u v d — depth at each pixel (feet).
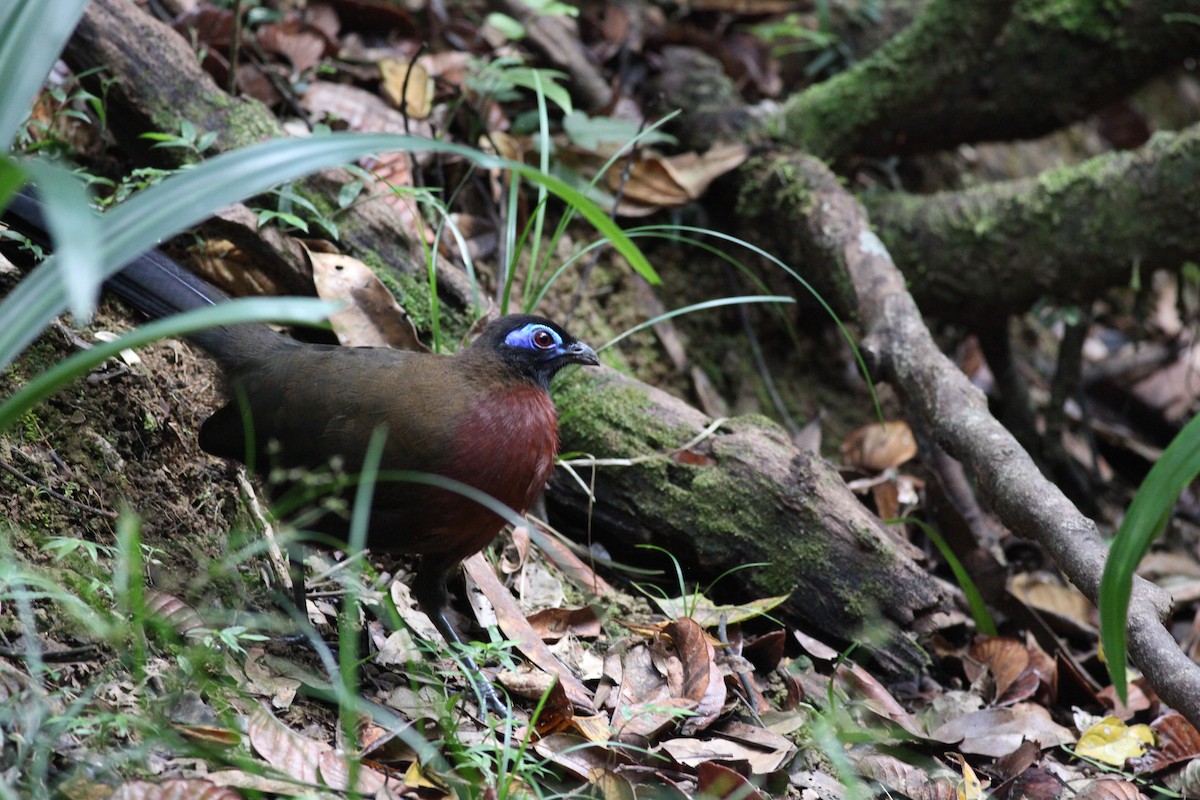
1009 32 31.81
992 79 32.17
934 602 22.49
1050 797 19.27
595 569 23.44
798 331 32.86
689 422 23.80
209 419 19.19
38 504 17.52
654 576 23.72
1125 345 40.47
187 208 11.96
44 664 15.30
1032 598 27.58
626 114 31.78
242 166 12.36
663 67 33.19
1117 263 29.99
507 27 29.17
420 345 23.26
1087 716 22.56
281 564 19.77
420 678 18.06
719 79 32.89
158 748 14.69
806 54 36.78
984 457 22.57
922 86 31.83
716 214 32.40
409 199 25.84
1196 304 42.32
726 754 17.89
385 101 29.14
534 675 18.69
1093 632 26.22
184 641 16.78
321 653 16.43
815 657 22.18
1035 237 30.42
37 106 24.54
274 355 19.12
